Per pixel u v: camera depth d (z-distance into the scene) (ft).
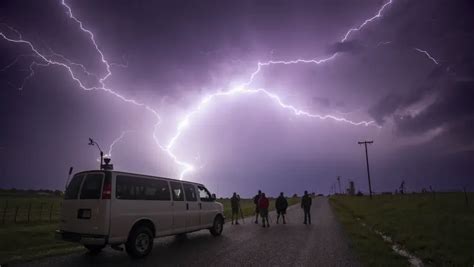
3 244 32.40
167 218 31.27
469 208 67.31
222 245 32.50
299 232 43.14
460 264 22.67
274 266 23.29
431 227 39.93
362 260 25.17
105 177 26.35
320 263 24.20
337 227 49.26
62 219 27.32
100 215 25.32
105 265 23.67
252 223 56.85
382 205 92.53
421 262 24.31
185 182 36.19
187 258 26.11
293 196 393.91
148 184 30.19
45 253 28.12
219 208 40.98
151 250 29.66
